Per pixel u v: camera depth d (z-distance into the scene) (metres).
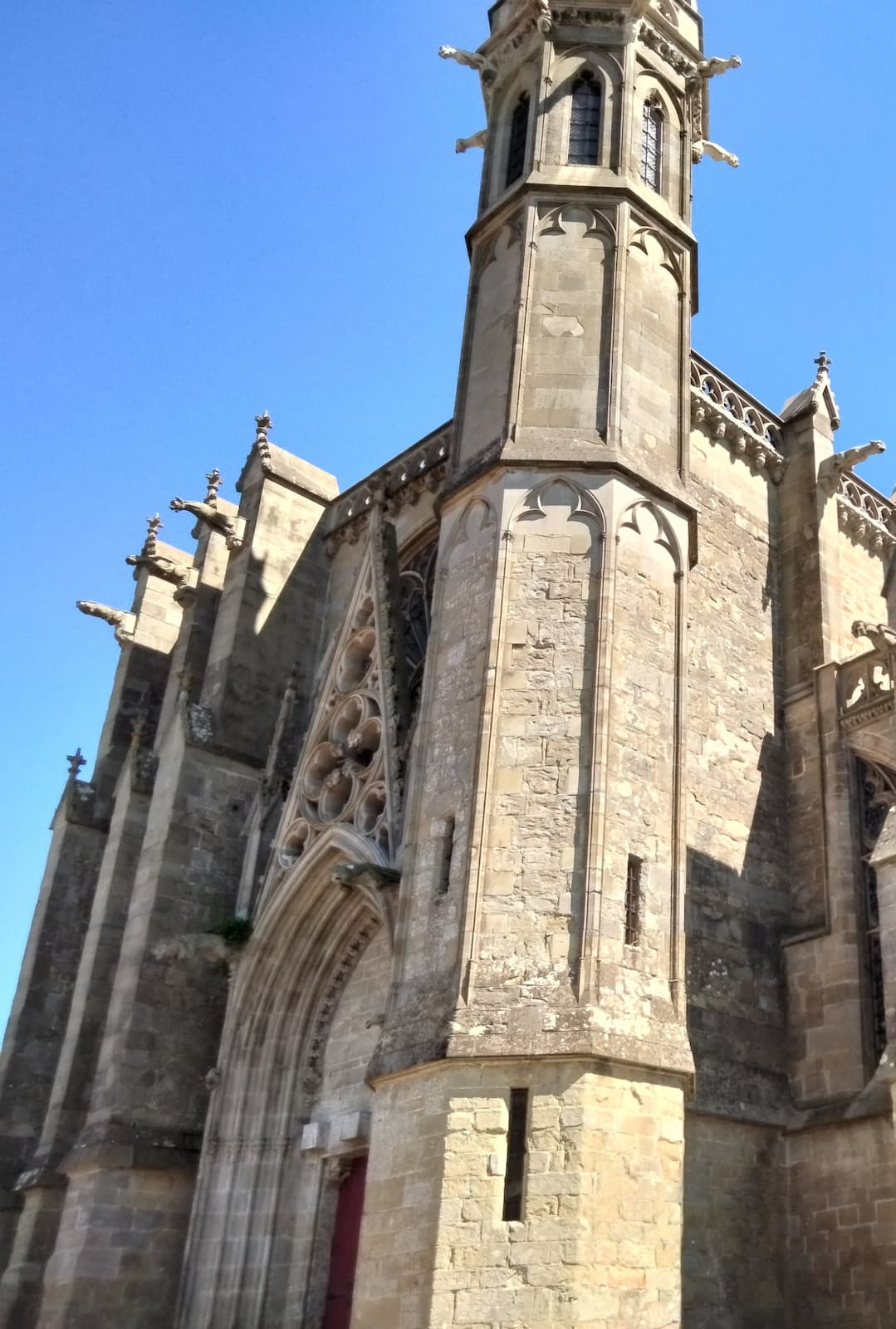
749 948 24.70
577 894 18.62
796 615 28.48
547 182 24.50
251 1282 24.75
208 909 29.02
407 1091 18.14
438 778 20.50
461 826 19.62
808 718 27.17
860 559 31.23
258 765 31.09
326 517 35.44
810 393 31.06
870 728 26.02
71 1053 28.80
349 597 33.16
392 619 27.53
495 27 27.94
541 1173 16.69
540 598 20.89
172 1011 27.64
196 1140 26.69
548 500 21.66
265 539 33.88
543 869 18.84
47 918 33.59
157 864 28.86
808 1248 22.39
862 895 24.94
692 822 24.67
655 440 22.92
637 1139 17.27
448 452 31.86
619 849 19.12
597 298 23.45
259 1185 25.61
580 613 20.70
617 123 25.20
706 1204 21.73
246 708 31.64
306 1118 26.16
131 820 31.23
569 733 19.77
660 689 20.91
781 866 26.05
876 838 25.33
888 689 25.92
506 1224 16.50
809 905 25.52
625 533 21.52
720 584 27.47
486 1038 17.53
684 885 19.77
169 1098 26.89
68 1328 24.36
